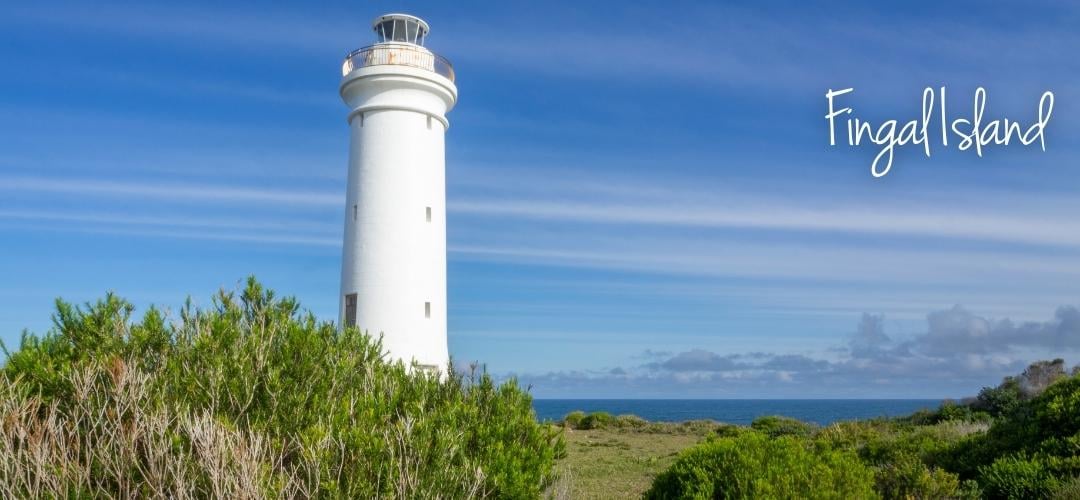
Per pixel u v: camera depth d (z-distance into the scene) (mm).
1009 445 13359
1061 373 29672
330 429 6945
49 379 7188
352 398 8094
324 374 8594
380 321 19984
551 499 9211
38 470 5586
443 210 21953
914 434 18969
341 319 20812
